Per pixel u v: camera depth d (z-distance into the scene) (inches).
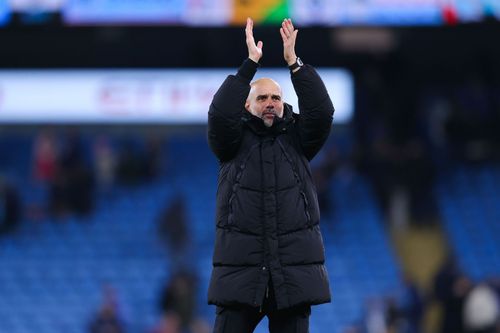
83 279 2642.7
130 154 2925.7
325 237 2755.9
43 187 2930.6
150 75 2630.4
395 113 2920.8
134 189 2923.2
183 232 2691.9
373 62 2878.9
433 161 2925.7
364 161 2842.0
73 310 2554.1
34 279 2650.1
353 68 2866.6
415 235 2768.2
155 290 2583.7
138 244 2741.1
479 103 2952.8
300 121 731.4
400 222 2783.0
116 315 2295.8
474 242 2746.1
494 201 2854.3
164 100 2630.4
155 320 2465.6
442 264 2416.3
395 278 2637.8
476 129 2930.6
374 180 2819.9
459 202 2856.8
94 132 2667.3
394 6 2288.4
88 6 2301.9
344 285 2608.3
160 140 2967.5
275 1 2283.5
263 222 705.0
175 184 2952.8
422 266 2674.7
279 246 701.9
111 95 2635.3
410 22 2281.0
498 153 2938.0
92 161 3014.3
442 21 2272.4
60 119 2630.4
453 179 2910.9
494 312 2135.8
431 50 2933.1
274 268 697.6
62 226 2805.1
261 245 702.5
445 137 2935.5
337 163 2881.4
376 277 2640.3
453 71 3021.7
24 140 3107.8
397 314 2182.6
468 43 2824.8
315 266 706.8
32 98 2635.3
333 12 2282.2
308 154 740.0
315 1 2285.9
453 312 2153.1
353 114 2792.8
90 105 2637.8
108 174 2923.2
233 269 703.1
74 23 2293.3
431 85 3031.5
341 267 2667.3
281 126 729.0
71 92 2635.3
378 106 2925.7
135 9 2306.8
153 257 2684.5
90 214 2839.6
